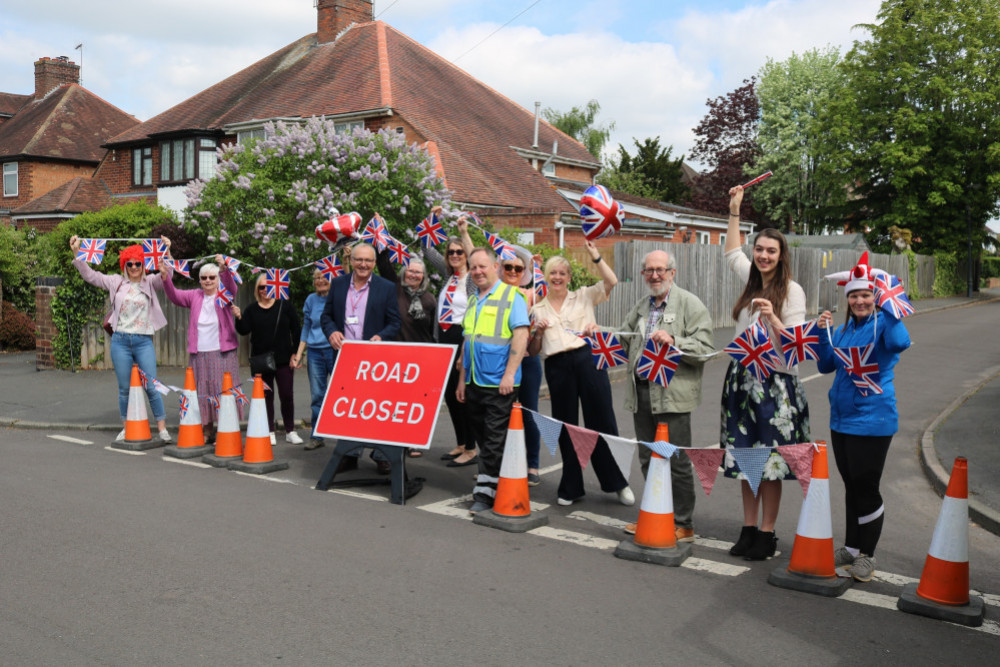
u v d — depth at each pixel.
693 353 5.35
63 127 36.03
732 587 4.70
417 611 4.24
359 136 14.20
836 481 7.47
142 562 4.86
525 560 5.10
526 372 7.06
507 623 4.12
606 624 4.14
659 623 4.16
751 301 5.10
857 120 40.03
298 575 4.71
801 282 25.41
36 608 4.17
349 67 27.41
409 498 6.56
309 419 9.72
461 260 7.82
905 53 39.31
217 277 8.22
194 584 4.53
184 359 14.15
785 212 53.72
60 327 13.58
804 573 4.71
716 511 6.43
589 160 34.62
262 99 27.58
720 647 3.90
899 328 4.59
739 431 5.04
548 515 6.14
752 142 55.34
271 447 7.82
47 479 6.81
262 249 13.35
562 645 3.88
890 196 41.03
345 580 4.65
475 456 7.95
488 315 6.19
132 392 8.29
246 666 3.60
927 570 4.42
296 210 13.64
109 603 4.25
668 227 32.16
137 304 8.41
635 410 5.60
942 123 37.91
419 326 7.95
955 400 11.45
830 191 43.47
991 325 23.89
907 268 35.31
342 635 3.93
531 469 7.18
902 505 6.71
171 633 3.91
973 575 5.10
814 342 4.81
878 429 4.69
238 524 5.66
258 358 8.35
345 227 8.11
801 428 5.01
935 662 3.79
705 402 11.50
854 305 4.69
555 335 6.41
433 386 6.57
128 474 7.07
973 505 6.39
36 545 5.12
